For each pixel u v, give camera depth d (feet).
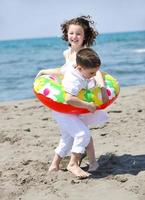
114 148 21.72
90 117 17.98
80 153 17.57
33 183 17.24
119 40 330.95
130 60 106.22
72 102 17.08
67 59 18.66
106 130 25.31
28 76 76.64
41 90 17.87
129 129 25.29
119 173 17.88
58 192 16.21
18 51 232.53
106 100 17.67
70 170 17.79
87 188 16.44
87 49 17.13
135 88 45.11
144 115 29.01
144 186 16.15
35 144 23.26
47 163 19.75
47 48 257.14
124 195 15.55
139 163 19.20
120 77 67.82
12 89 59.00
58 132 25.89
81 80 17.12
